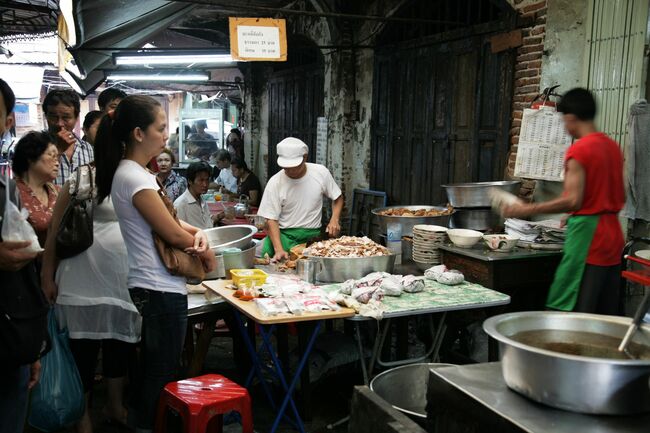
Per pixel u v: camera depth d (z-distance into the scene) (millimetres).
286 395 3512
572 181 3387
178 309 2912
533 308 4477
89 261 3289
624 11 4320
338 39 8234
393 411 2031
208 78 11680
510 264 4055
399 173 7430
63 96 4035
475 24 5980
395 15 7293
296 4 9484
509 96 5445
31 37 10703
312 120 9711
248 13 10047
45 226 3623
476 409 1661
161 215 2773
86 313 3299
